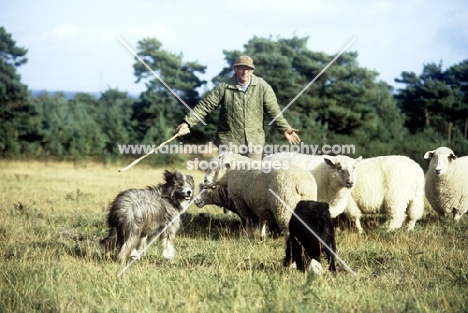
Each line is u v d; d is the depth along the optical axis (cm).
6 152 4409
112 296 686
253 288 723
